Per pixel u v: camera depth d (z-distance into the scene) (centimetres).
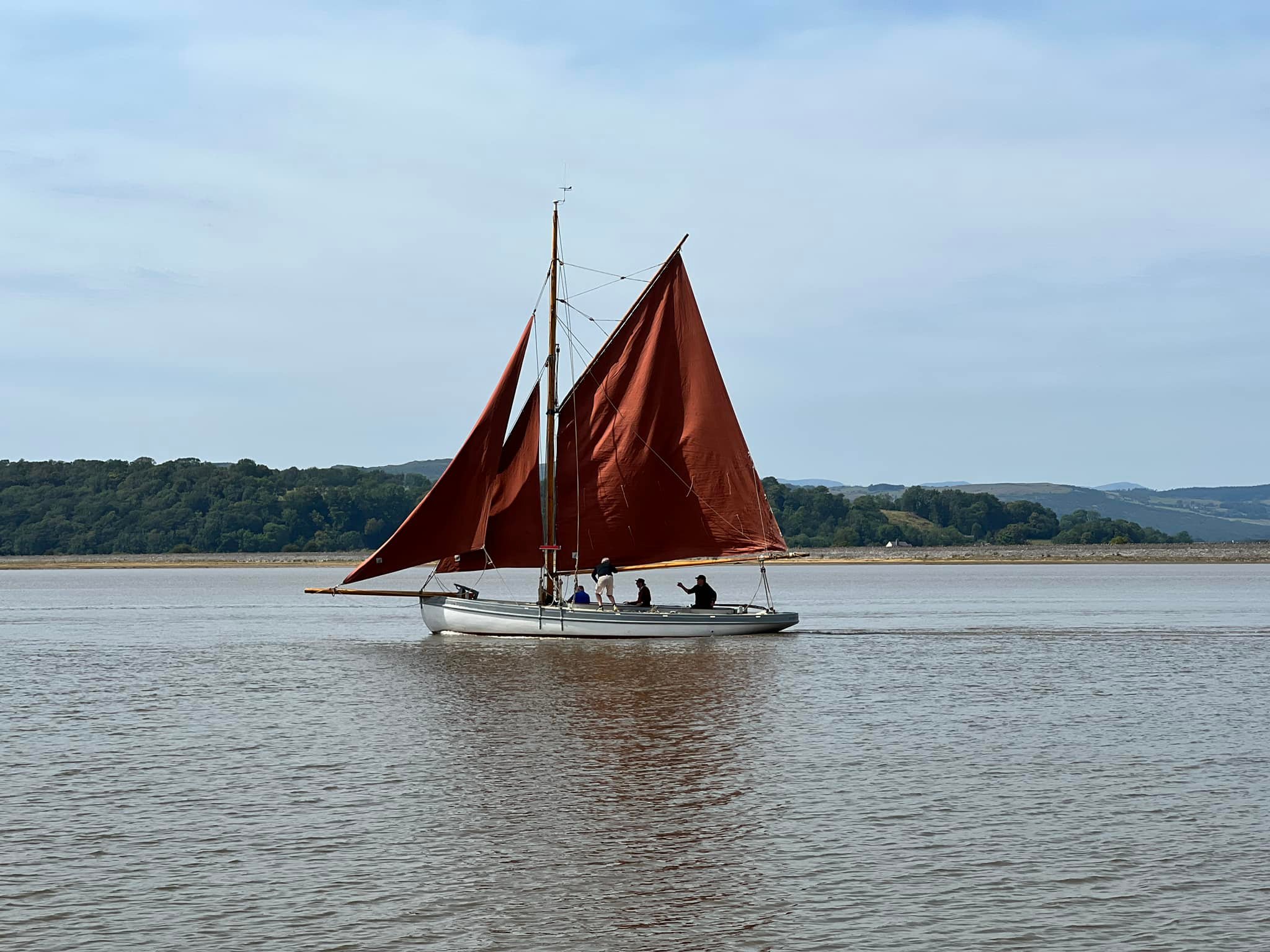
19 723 3447
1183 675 4478
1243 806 2423
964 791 2553
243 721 3456
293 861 2102
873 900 1911
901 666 4731
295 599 11119
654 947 1744
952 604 9856
